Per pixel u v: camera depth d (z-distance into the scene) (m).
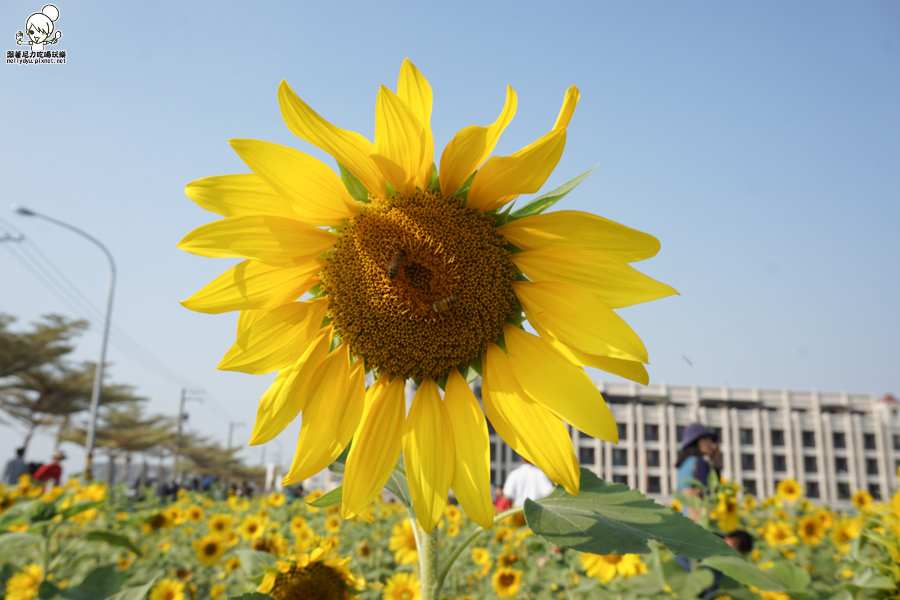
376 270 0.32
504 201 0.32
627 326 0.29
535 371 0.30
